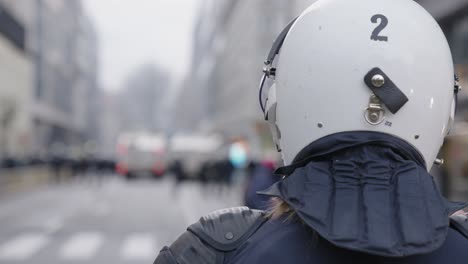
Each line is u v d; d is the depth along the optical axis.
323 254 1.35
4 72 48.28
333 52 1.47
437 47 1.53
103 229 15.66
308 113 1.49
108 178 48.28
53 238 14.05
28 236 14.41
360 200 1.34
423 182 1.35
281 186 1.45
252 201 4.40
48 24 72.00
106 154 60.44
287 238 1.39
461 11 17.78
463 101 16.41
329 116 1.46
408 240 1.26
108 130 148.62
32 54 63.03
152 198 26.58
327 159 1.45
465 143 14.50
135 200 25.36
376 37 1.45
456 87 1.71
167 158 48.66
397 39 1.46
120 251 12.16
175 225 16.55
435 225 1.29
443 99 1.54
